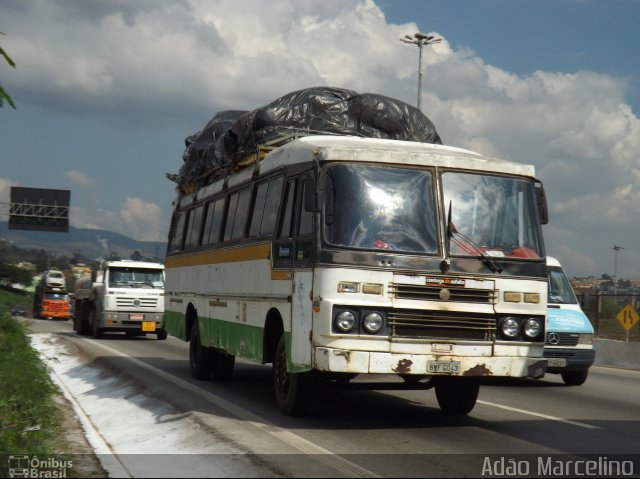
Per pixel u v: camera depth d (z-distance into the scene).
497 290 10.18
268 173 12.44
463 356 9.96
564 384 17.44
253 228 12.87
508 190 10.66
